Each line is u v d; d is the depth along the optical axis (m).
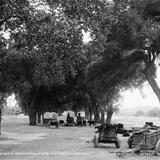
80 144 24.86
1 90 19.78
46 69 19.81
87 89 57.47
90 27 18.73
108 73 30.16
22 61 18.52
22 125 54.25
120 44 27.19
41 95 58.88
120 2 24.06
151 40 27.05
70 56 19.05
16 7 17.73
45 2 18.27
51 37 18.02
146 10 27.14
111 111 66.19
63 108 80.88
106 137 23.05
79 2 18.06
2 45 19.39
